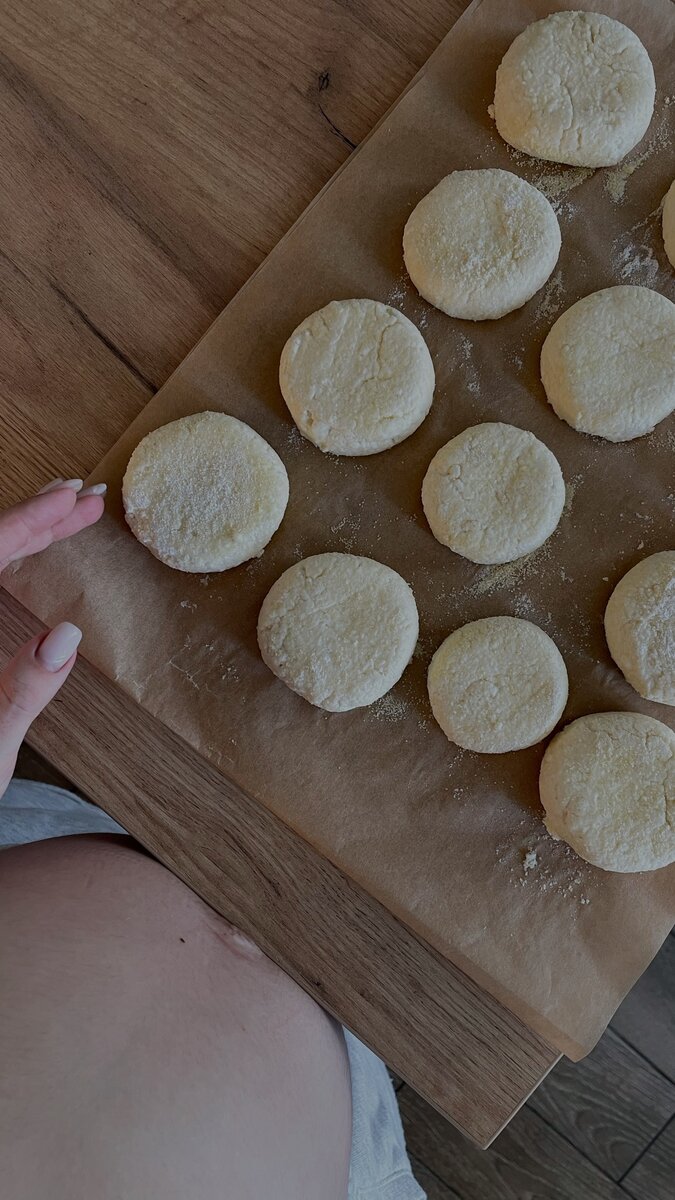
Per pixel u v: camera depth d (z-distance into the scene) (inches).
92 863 15.3
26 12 16.5
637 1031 22.1
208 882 15.7
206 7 16.5
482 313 16.2
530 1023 15.3
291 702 15.9
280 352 16.2
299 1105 14.5
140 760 15.9
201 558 15.7
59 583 15.7
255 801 15.9
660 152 16.5
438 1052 15.5
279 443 16.4
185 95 16.5
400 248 16.4
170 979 14.1
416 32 16.5
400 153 16.3
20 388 16.3
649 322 16.1
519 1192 22.6
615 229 16.5
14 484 16.3
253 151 16.5
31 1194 11.0
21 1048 12.0
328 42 16.5
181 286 16.4
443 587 16.3
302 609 15.8
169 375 16.4
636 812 15.6
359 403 15.9
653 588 15.8
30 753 22.8
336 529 16.3
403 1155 19.7
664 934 15.6
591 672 16.3
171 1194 11.8
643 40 16.4
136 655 15.8
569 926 15.6
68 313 16.4
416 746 16.0
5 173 16.5
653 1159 22.2
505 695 15.8
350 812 15.7
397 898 15.5
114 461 16.0
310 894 15.8
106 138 16.5
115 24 16.5
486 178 16.1
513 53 16.0
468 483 16.0
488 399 16.5
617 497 16.3
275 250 16.1
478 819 15.8
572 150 16.1
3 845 17.5
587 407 16.0
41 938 13.4
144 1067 12.7
